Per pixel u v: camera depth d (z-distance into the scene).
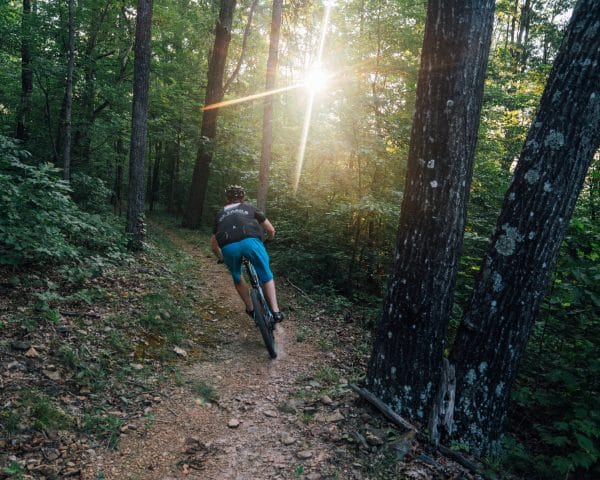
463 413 3.23
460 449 3.12
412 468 2.84
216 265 9.02
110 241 7.31
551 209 3.05
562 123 2.98
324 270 8.77
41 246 5.00
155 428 3.14
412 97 9.09
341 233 8.98
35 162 11.33
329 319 6.52
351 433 3.15
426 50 3.28
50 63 10.04
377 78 9.53
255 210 4.77
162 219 17.67
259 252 4.50
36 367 3.38
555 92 3.02
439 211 3.26
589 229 4.23
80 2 11.16
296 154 9.95
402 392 3.37
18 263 4.83
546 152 3.03
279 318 4.54
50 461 2.58
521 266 3.12
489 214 7.87
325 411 3.50
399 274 3.41
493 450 3.22
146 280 6.15
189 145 16.47
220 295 6.75
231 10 13.51
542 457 3.16
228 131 14.42
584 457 2.90
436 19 3.21
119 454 2.80
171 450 2.93
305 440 3.12
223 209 4.79
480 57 3.20
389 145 8.73
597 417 3.16
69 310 4.45
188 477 2.68
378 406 3.38
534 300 3.16
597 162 5.69
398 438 3.08
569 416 3.40
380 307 6.79
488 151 9.88
